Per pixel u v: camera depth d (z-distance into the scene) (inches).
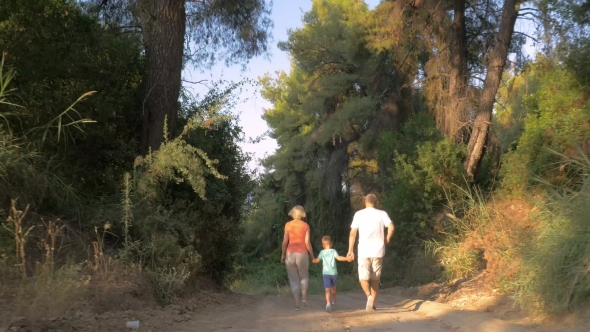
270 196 1764.3
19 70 432.1
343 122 1164.5
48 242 339.9
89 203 443.2
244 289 1031.6
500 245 451.8
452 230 643.5
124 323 280.2
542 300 288.7
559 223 315.9
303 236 425.1
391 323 317.7
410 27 917.2
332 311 391.5
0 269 277.6
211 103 577.6
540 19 655.8
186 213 495.8
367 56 1143.0
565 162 448.8
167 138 490.9
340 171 1320.1
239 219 638.5
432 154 732.0
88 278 305.0
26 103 425.1
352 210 1481.3
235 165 609.3
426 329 294.4
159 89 537.6
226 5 668.7
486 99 739.4
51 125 418.6
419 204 736.3
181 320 317.4
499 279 397.4
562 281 281.1
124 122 561.9
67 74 474.9
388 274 780.6
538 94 563.2
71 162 475.5
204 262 546.9
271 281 1414.9
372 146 1091.9
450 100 850.8
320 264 1384.1
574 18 483.5
